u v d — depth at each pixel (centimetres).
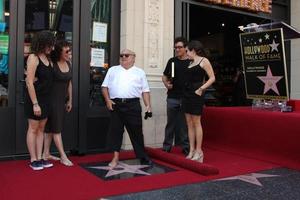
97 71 665
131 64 545
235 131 649
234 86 1002
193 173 512
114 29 682
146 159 563
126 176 490
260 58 649
